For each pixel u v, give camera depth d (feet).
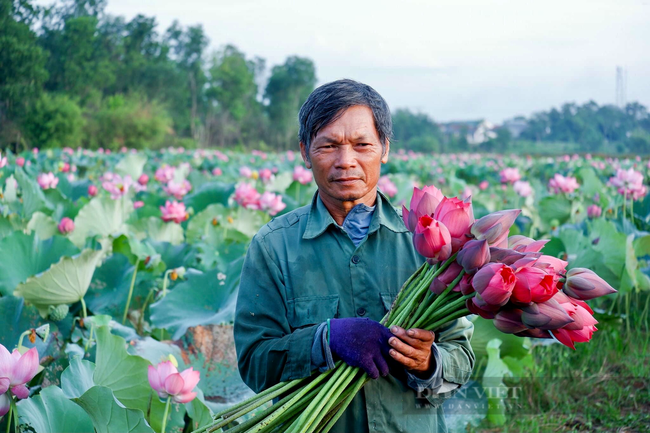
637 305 17.60
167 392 6.93
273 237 5.84
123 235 14.58
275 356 5.27
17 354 6.47
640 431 11.62
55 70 156.25
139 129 164.86
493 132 352.49
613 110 135.95
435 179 61.93
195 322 11.49
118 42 215.72
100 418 7.07
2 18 110.42
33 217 16.07
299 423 4.92
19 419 6.75
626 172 22.24
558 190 25.70
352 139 5.47
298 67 308.40
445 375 5.44
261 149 266.77
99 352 8.39
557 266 5.04
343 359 5.05
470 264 4.83
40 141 112.37
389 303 5.61
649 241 17.24
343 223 5.84
